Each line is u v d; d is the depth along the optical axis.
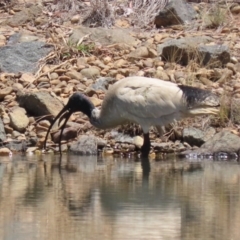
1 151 15.73
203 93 15.23
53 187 12.23
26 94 17.19
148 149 15.48
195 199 11.38
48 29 21.33
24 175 13.27
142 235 9.50
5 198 11.46
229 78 18.31
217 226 9.92
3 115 16.92
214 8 22.08
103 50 19.88
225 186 12.34
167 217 10.34
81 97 15.94
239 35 20.80
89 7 22.55
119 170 13.84
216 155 15.42
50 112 16.88
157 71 18.36
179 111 15.20
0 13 22.64
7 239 9.30
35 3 22.97
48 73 18.62
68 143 16.34
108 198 11.44
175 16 21.48
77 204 11.07
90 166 14.27
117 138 16.39
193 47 18.97
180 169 13.99
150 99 15.12
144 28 21.69
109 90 15.57
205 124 16.45
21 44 19.77
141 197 11.52
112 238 9.34
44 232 9.59
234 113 16.75
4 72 18.97
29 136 16.52
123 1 22.92
